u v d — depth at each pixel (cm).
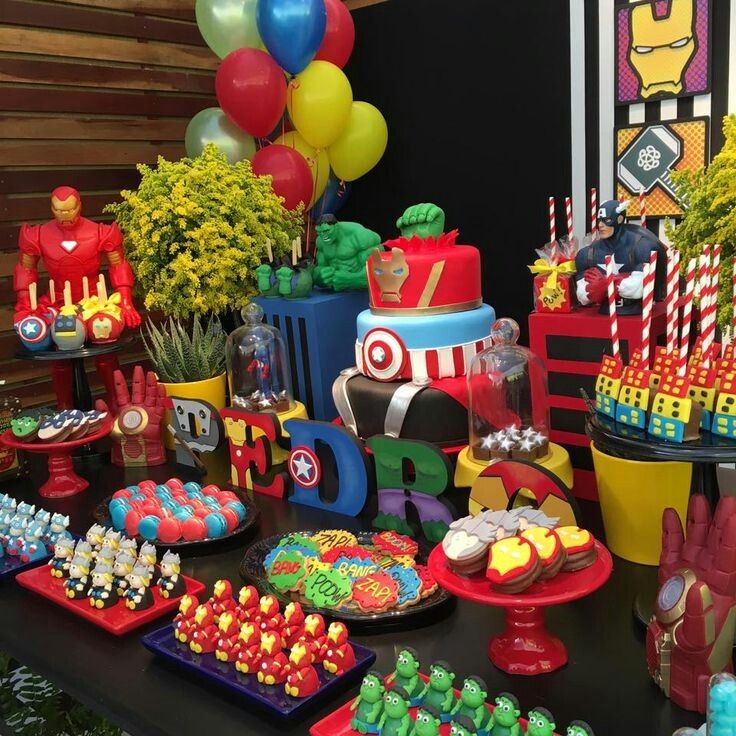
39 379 298
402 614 117
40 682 185
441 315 168
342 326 207
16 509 160
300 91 279
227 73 262
